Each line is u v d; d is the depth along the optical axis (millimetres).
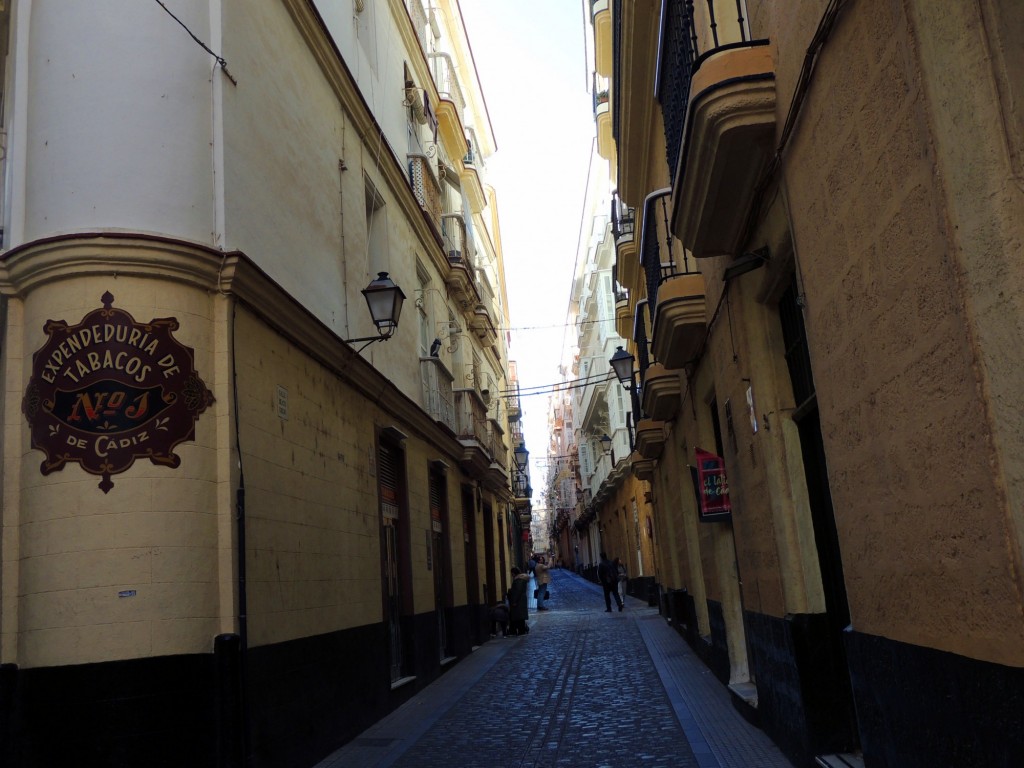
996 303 2486
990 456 2586
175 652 5516
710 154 5121
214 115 6730
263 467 6695
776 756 6258
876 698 3922
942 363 2893
